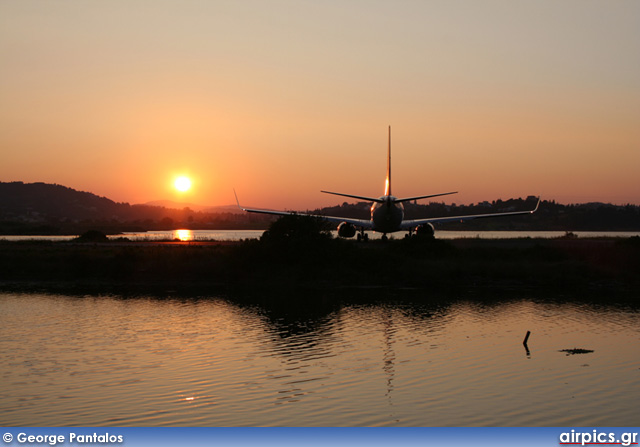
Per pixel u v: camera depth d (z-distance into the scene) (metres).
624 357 29.81
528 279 55.78
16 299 47.66
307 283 55.56
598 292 50.72
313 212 65.25
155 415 22.02
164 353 30.48
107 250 70.31
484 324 37.62
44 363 28.62
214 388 24.95
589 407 22.88
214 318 39.66
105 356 29.89
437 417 21.88
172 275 58.50
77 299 47.66
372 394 24.25
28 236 171.12
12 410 22.50
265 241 61.22
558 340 33.38
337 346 32.00
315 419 21.66
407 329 36.22
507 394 24.23
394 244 65.50
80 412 22.33
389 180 78.19
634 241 71.81
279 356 29.94
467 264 58.41
